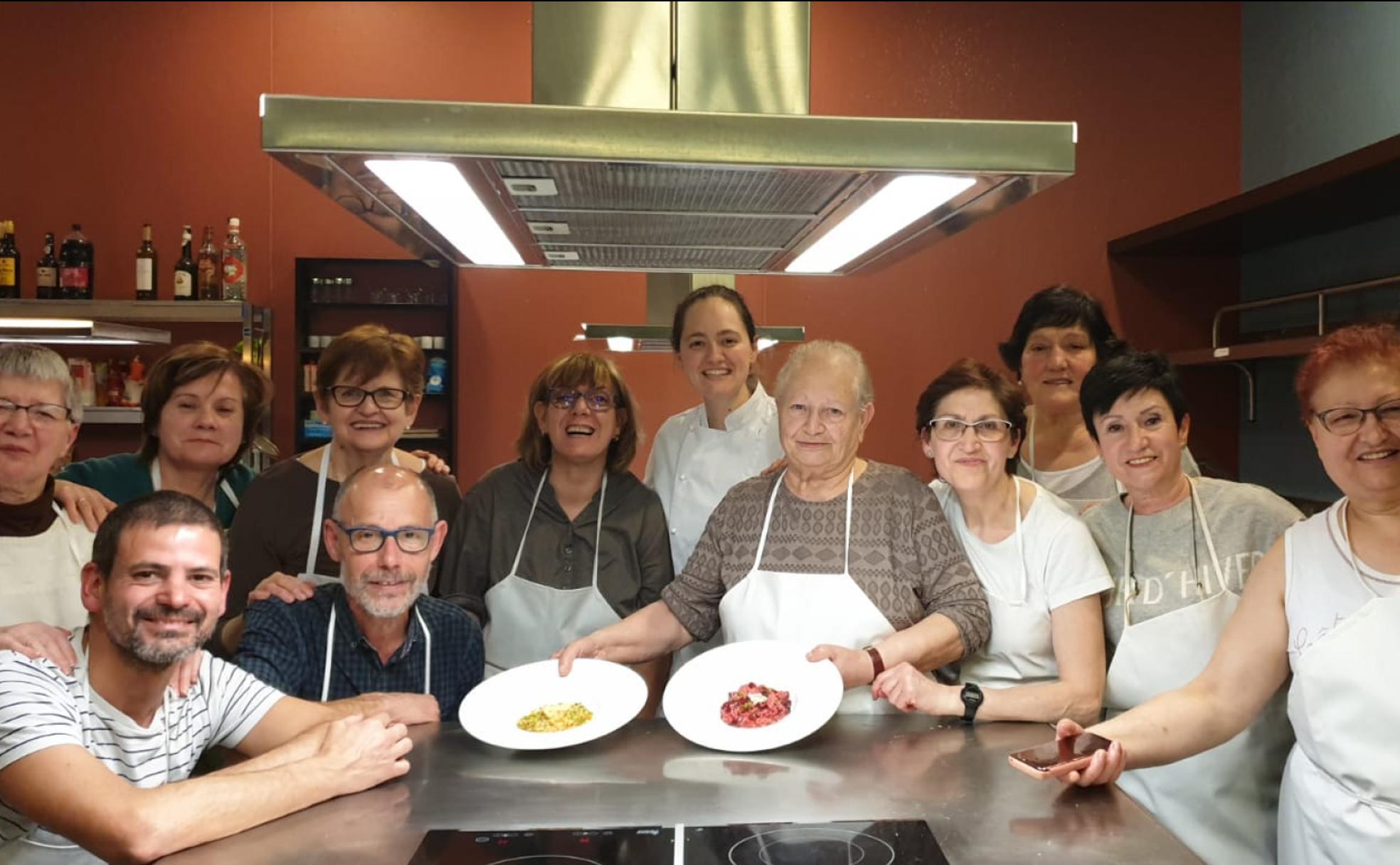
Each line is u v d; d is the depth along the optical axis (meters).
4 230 4.16
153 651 1.54
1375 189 3.13
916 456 4.55
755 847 1.29
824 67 4.49
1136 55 4.52
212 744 1.75
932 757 1.63
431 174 1.56
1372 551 1.60
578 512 2.44
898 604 1.96
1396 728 1.54
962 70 4.50
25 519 2.10
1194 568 1.95
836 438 1.96
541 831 1.35
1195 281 4.51
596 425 2.35
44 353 2.09
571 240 2.18
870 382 2.03
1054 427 2.63
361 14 4.46
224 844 1.35
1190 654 1.90
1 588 2.04
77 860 1.61
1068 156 1.46
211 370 2.45
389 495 1.83
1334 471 1.58
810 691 1.76
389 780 1.55
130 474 2.53
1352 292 3.72
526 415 2.46
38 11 4.36
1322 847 1.64
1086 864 1.25
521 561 2.39
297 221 4.44
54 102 4.38
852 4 4.50
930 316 4.54
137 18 4.40
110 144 4.39
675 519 2.76
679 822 1.38
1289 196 3.24
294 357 4.44
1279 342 3.40
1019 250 4.53
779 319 4.52
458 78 4.47
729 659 1.85
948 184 1.59
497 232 2.07
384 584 1.82
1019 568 1.98
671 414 4.61
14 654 1.55
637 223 1.97
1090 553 1.96
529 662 2.36
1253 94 4.43
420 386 2.41
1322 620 1.62
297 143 1.37
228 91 4.42
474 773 1.58
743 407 2.75
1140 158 4.52
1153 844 1.31
